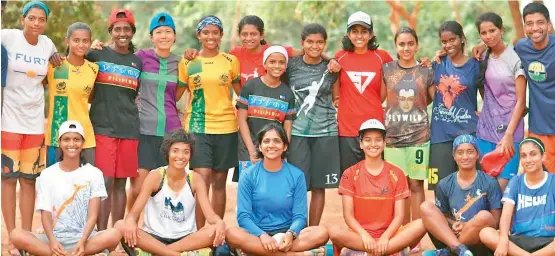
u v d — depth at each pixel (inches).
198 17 675.4
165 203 253.0
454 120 274.4
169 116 282.5
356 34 277.7
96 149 271.4
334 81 280.1
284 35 684.7
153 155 283.0
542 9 259.9
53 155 269.4
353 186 259.3
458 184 254.8
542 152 242.2
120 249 283.0
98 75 271.1
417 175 278.1
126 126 273.7
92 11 601.3
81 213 251.4
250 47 287.1
